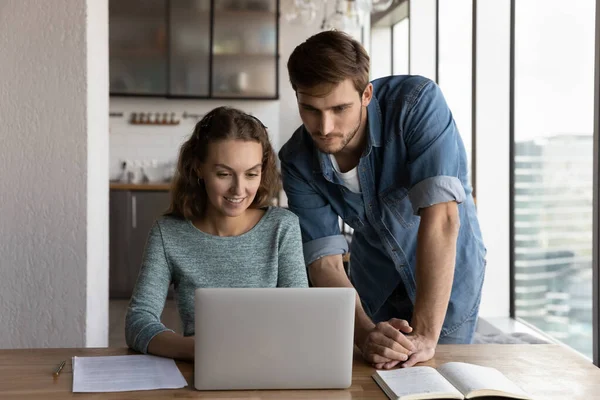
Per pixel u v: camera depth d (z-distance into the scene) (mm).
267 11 7453
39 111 2975
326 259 2350
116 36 7309
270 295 1596
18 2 2947
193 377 1697
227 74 7457
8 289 3002
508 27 4590
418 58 5961
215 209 2125
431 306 1973
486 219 4660
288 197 2381
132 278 6785
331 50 1852
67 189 2996
